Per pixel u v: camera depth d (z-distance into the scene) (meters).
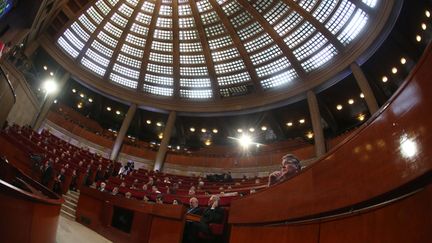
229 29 22.67
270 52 22.44
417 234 1.32
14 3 12.95
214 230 5.32
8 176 5.94
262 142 25.88
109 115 29.55
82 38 23.84
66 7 21.12
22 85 18.34
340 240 2.02
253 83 23.75
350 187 2.01
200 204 8.30
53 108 25.59
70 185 13.80
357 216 1.88
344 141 2.18
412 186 1.48
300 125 24.62
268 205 3.45
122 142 25.09
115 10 23.27
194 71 25.47
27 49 19.97
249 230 3.90
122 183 15.05
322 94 21.72
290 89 21.88
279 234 3.05
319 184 2.45
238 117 25.77
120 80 26.44
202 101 25.84
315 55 20.39
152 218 6.91
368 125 1.90
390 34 16.25
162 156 24.58
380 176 1.70
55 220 4.60
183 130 28.75
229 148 26.48
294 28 20.58
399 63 17.44
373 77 19.09
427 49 1.43
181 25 23.75
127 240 7.29
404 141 1.52
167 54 25.19
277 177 4.45
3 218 2.86
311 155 19.36
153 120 29.19
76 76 24.53
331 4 18.28
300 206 2.70
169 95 26.70
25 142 14.85
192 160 24.41
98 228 8.69
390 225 1.54
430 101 1.36
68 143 21.91
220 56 24.25
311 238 2.43
